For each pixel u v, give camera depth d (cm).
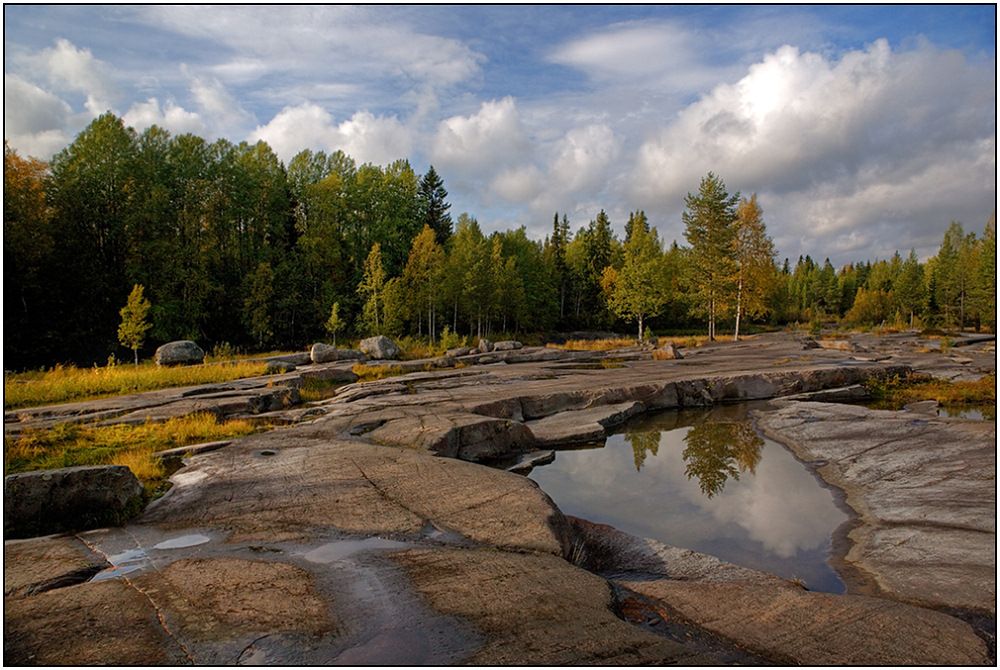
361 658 301
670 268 6412
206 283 3697
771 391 1581
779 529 636
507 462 948
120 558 468
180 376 1812
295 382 1678
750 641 347
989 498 633
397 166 5578
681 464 930
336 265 4738
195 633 326
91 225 3562
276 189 4669
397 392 1522
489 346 2984
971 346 2997
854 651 334
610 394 1425
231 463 772
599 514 698
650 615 385
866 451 903
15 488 537
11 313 3023
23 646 309
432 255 4209
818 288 9588
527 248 6247
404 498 612
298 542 496
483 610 360
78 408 1215
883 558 528
